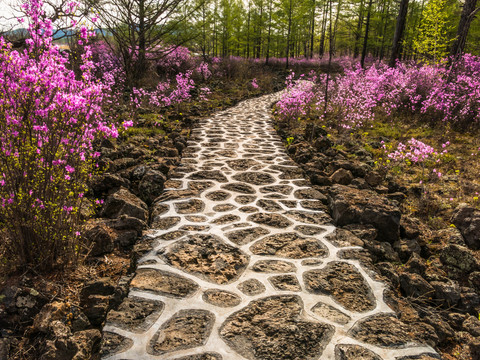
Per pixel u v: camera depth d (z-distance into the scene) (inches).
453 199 236.5
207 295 126.6
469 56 529.7
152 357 97.3
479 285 153.1
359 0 1093.8
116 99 478.6
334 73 1085.1
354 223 195.5
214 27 1282.0
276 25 1299.2
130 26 566.6
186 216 195.0
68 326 111.9
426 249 182.9
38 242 132.3
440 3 652.7
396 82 505.4
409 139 381.4
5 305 117.3
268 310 119.5
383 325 114.6
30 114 124.5
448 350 119.9
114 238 173.6
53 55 143.4
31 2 137.6
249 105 686.5
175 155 319.9
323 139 352.2
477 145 350.6
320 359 99.2
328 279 139.7
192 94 678.5
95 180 225.1
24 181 127.8
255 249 161.6
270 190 241.3
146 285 131.0
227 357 98.4
